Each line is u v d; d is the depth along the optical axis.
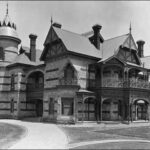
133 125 27.62
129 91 29.20
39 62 40.16
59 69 31.03
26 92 37.75
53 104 31.34
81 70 30.56
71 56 29.91
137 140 16.50
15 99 37.53
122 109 31.52
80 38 34.16
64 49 29.92
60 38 30.67
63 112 28.62
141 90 30.41
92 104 30.86
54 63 32.19
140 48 42.78
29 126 25.23
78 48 31.08
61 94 28.88
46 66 33.75
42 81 37.38
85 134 19.08
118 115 31.67
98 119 29.25
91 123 28.23
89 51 32.16
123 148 13.21
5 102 39.19
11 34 41.09
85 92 28.47
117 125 27.12
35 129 22.25
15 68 38.41
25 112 37.28
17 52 42.38
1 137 16.81
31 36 40.00
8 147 12.93
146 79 37.78
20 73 37.59
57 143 14.56
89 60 31.66
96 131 21.44
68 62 29.55
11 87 38.97
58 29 32.50
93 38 35.34
